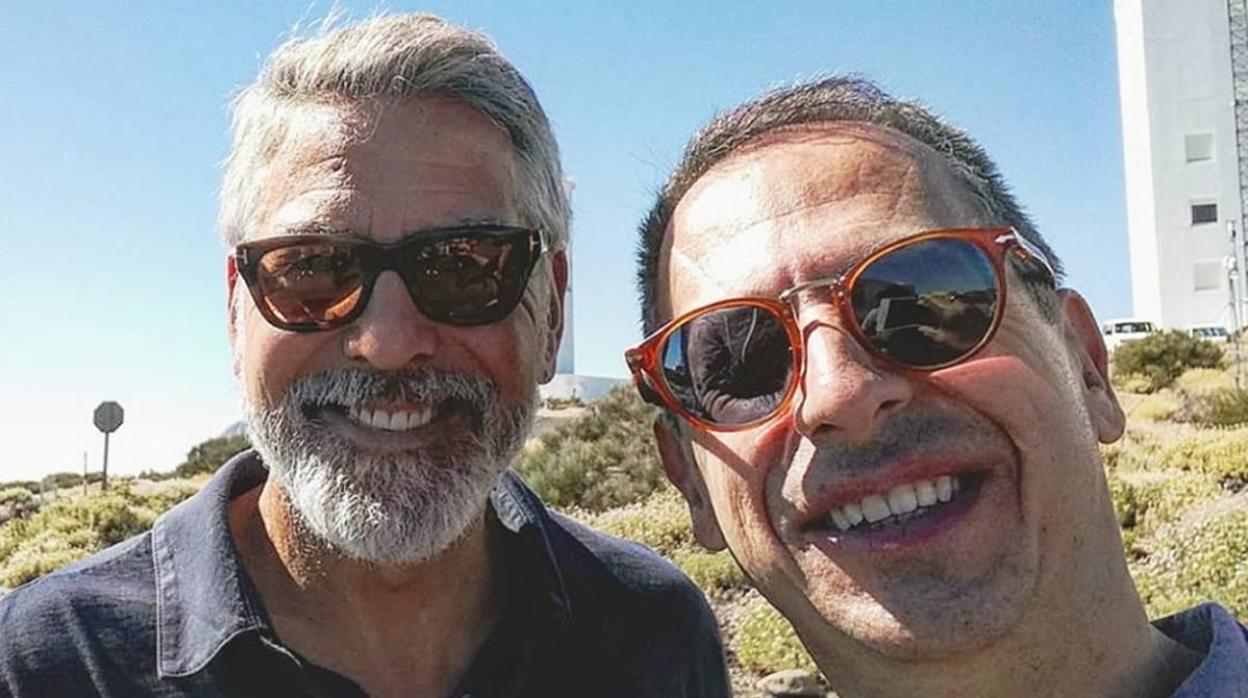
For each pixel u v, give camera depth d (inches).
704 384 17.0
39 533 164.1
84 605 18.3
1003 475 15.2
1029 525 15.1
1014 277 15.8
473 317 19.5
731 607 90.1
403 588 19.7
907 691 15.8
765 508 16.5
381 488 19.1
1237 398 165.3
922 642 14.9
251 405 19.9
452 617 20.4
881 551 15.2
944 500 15.4
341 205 19.0
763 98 17.8
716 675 23.6
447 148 19.5
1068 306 17.6
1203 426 162.6
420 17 20.1
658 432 19.5
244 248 19.3
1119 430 17.4
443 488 19.3
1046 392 15.4
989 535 15.0
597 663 21.0
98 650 17.9
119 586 18.7
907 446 15.1
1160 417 176.1
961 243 15.5
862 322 15.4
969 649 14.8
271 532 20.4
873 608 15.3
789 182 16.6
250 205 19.6
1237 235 363.6
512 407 20.2
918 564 15.1
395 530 18.8
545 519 22.9
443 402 19.6
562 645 20.7
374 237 19.0
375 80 19.2
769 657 74.5
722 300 16.7
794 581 16.3
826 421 15.2
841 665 16.5
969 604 14.8
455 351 19.5
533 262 20.1
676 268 17.8
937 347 15.2
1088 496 15.5
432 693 20.2
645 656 21.5
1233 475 115.8
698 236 17.4
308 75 19.4
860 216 16.0
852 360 15.3
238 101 20.0
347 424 19.4
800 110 17.3
